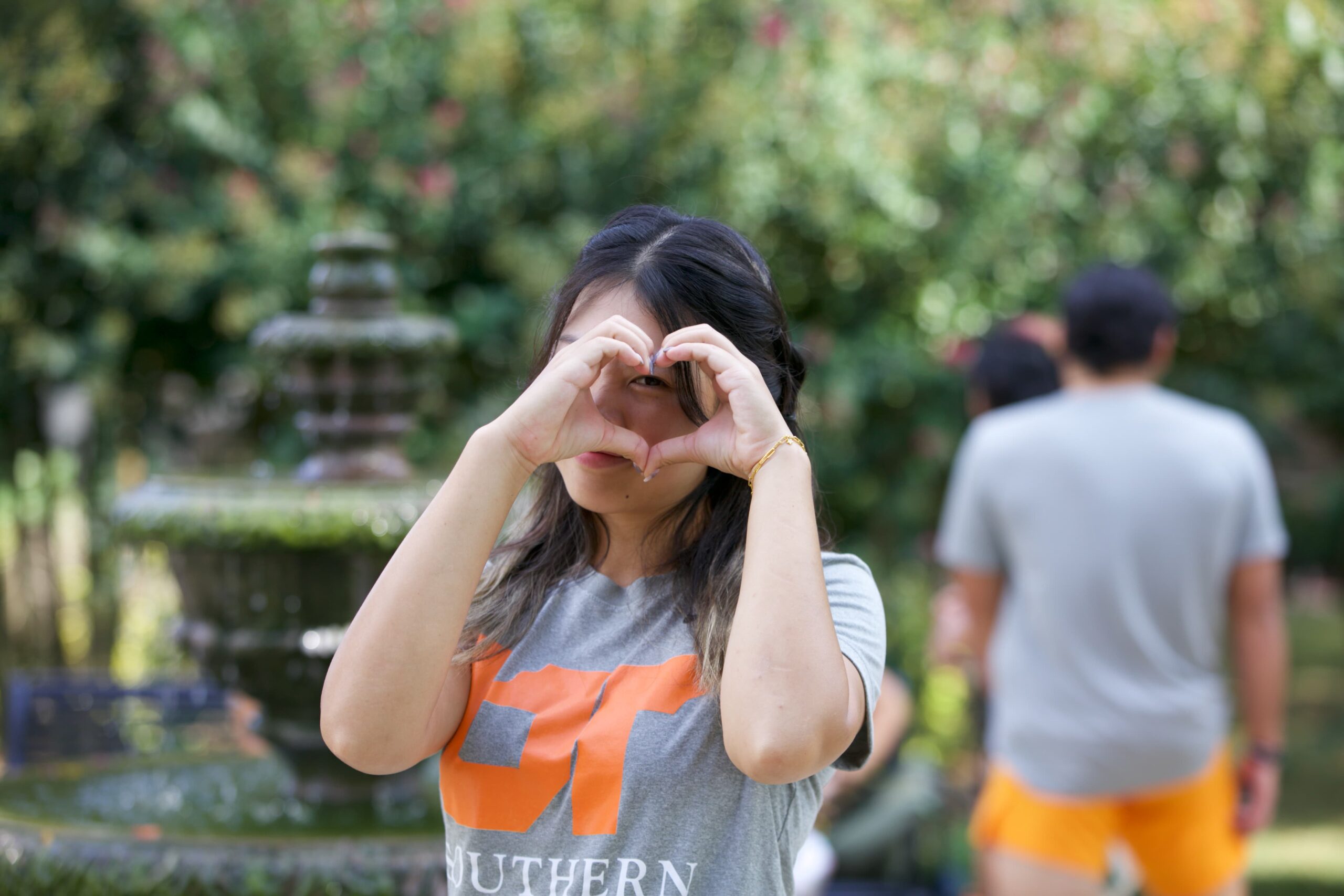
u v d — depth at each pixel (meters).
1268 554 5.18
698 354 2.28
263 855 3.85
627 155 8.38
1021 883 5.16
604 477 2.38
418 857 3.92
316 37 8.23
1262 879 9.49
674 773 2.21
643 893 2.19
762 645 2.12
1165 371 10.16
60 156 8.13
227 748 6.02
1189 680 5.07
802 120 8.38
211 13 8.08
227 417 9.15
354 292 4.83
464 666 2.41
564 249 8.02
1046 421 5.21
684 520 2.46
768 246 8.54
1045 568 5.11
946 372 8.61
